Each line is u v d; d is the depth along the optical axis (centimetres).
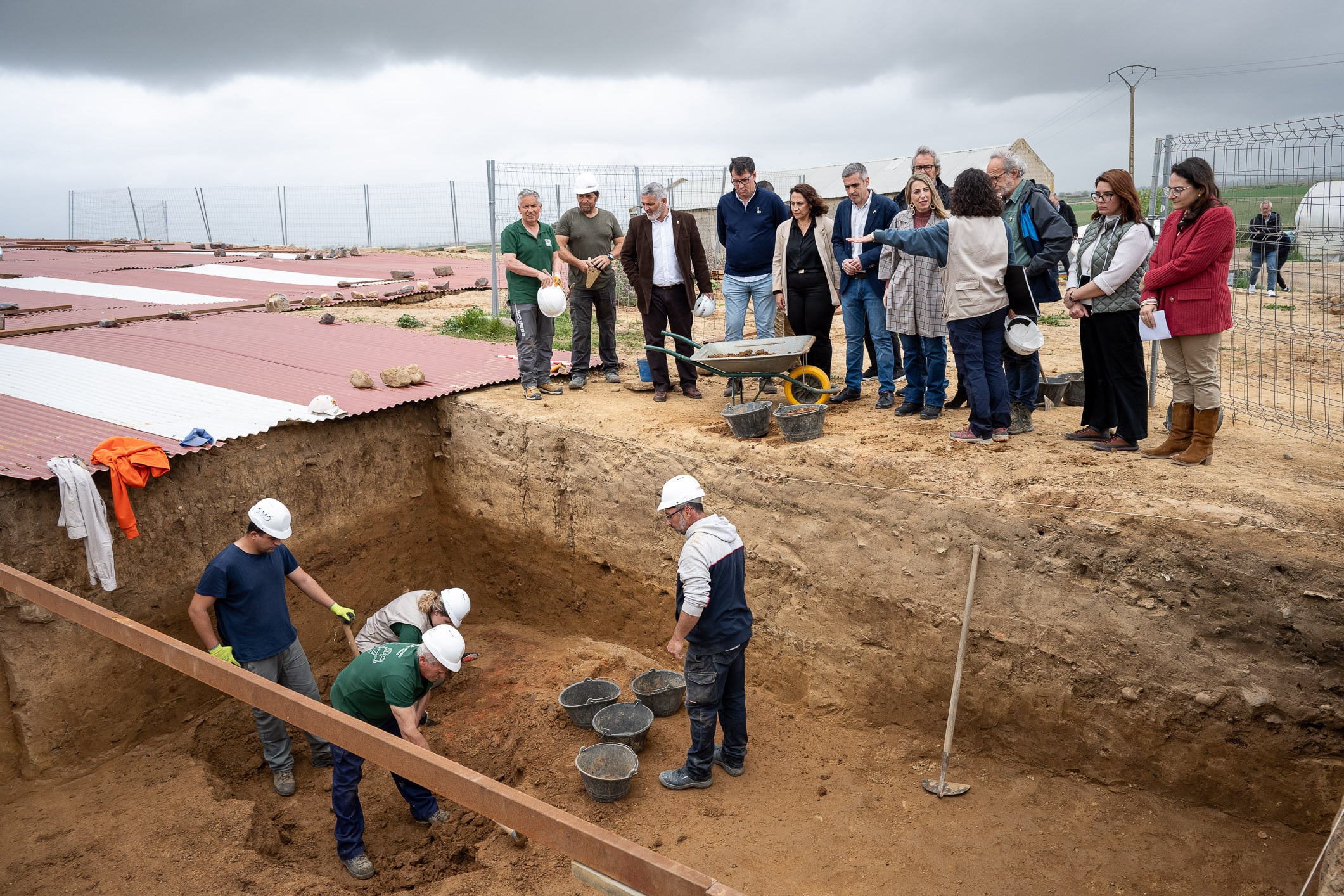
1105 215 577
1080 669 535
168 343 1052
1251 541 478
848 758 612
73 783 641
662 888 234
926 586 593
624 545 785
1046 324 1287
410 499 915
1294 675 468
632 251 830
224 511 741
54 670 632
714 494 706
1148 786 526
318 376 932
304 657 658
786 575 673
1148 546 505
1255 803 491
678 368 872
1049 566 539
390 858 577
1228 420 698
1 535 604
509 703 720
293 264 2005
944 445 645
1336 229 615
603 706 664
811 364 811
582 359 927
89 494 625
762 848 525
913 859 511
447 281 1736
